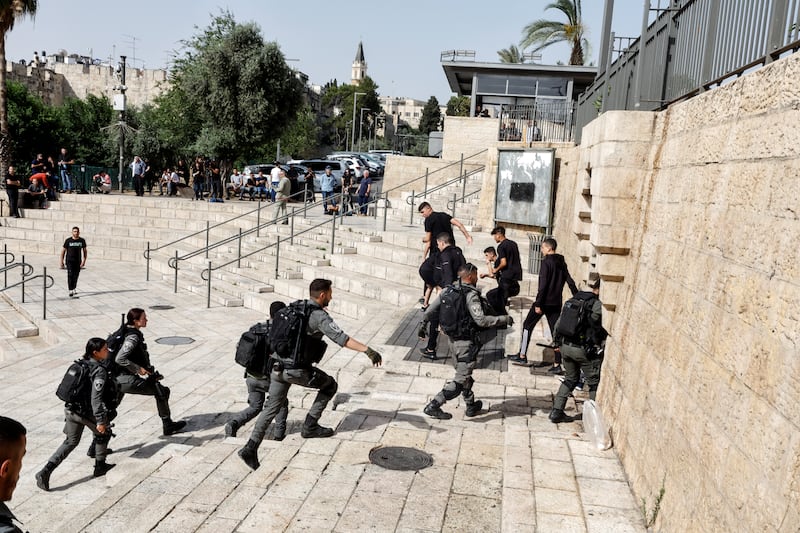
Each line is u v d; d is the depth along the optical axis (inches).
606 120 229.1
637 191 227.3
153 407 346.0
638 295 212.2
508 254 357.4
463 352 272.7
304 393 319.0
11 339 532.1
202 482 210.5
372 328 433.7
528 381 323.0
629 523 169.6
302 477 213.9
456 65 1037.2
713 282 147.6
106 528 183.0
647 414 184.2
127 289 705.6
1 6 988.6
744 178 138.2
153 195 1307.8
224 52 1207.6
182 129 1362.0
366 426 269.6
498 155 598.5
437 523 183.3
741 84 146.5
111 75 2391.7
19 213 1015.0
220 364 430.0
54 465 261.9
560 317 265.9
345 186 976.3
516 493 185.6
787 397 106.7
